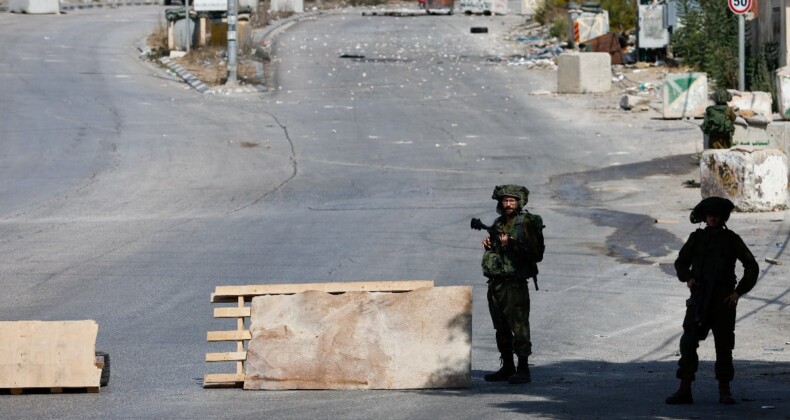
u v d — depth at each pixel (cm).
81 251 5284
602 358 3238
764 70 9350
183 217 6419
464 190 7219
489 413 2403
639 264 4803
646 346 3397
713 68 10619
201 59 13650
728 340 2467
